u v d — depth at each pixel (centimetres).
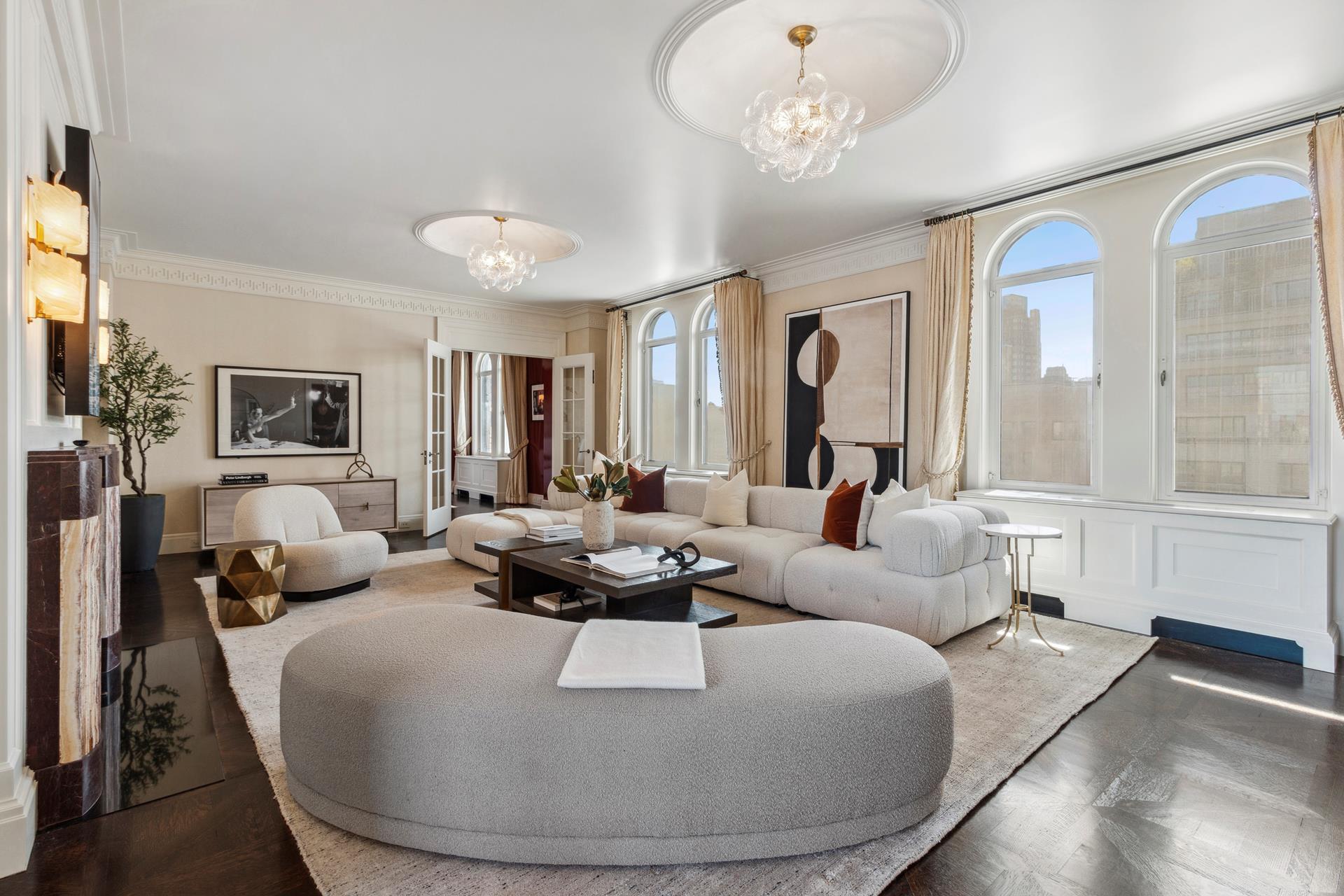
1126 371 378
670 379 715
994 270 449
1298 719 252
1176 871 164
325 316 652
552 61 271
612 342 756
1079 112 316
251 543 383
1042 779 208
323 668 180
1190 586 346
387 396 691
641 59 270
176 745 226
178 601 412
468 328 751
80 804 181
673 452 711
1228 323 350
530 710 159
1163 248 371
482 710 159
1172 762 219
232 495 559
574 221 476
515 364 940
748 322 587
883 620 339
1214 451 355
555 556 347
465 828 161
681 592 350
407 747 163
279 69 276
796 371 564
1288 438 333
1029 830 181
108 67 273
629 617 320
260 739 230
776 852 162
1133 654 323
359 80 285
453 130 333
